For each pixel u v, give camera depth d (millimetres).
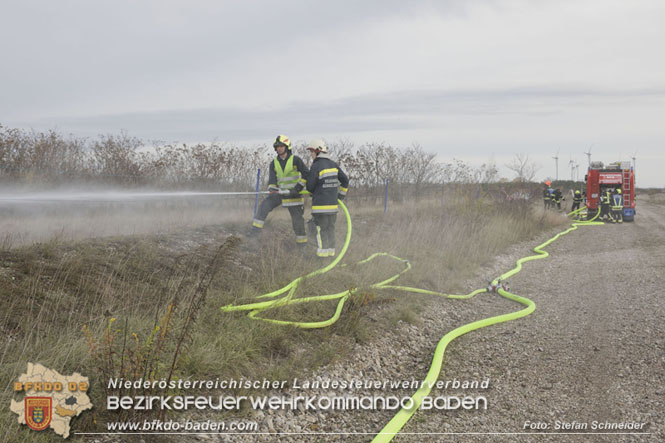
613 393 4309
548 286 9031
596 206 24094
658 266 10555
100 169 11594
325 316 5840
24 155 10266
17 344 3725
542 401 4215
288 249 8195
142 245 6441
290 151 8000
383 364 5137
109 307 4641
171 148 12828
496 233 13930
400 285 7895
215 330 4770
